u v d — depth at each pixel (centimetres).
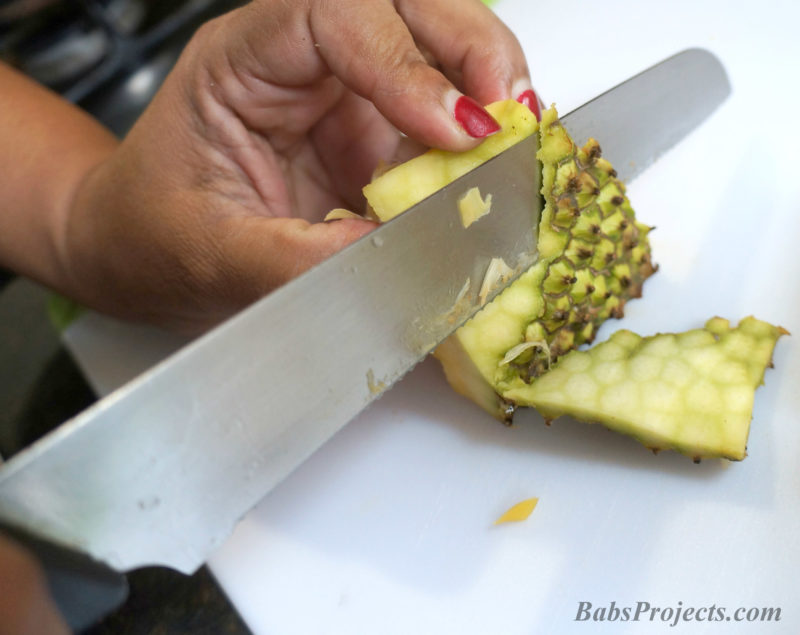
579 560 21
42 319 34
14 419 32
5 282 37
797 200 25
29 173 28
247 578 23
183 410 15
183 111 23
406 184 20
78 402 31
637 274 24
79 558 15
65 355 33
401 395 25
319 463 24
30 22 40
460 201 19
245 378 16
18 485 14
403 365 19
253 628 22
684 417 20
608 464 22
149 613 24
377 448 24
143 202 24
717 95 28
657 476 21
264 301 16
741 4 30
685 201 26
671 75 26
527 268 21
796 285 24
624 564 20
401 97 20
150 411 15
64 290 29
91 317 30
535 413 23
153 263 25
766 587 19
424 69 20
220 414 16
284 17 21
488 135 20
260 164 25
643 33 32
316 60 23
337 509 23
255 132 25
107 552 15
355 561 22
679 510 21
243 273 23
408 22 25
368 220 21
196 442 16
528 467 22
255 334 16
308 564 22
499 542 22
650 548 20
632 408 21
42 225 28
